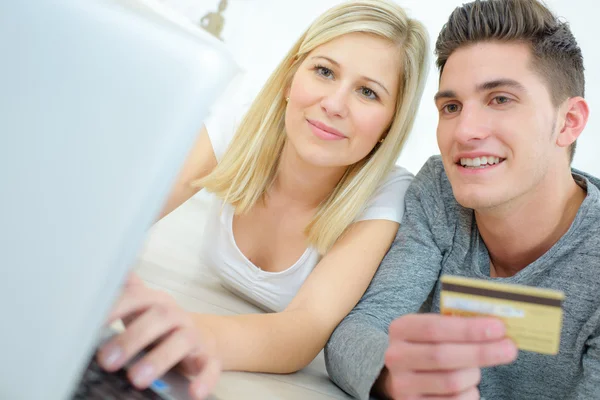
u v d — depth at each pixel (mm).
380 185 1395
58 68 397
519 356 1081
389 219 1319
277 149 1443
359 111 1248
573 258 1054
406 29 1287
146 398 556
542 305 638
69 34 395
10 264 413
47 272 411
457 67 1100
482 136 1042
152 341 641
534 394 1092
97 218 406
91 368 557
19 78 400
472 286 667
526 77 1044
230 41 2928
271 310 1504
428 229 1269
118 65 394
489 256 1214
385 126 1318
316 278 1188
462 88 1082
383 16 1256
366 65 1237
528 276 1086
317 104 1254
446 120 1134
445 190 1284
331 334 1143
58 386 420
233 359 909
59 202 407
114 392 535
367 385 910
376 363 916
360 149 1284
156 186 407
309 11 2902
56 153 403
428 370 727
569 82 1095
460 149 1069
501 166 1054
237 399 780
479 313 669
